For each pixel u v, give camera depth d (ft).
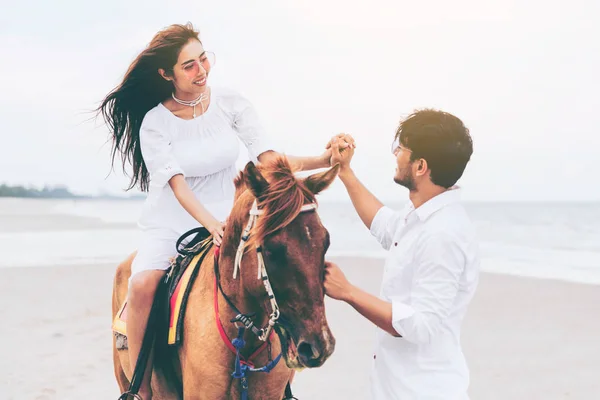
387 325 7.54
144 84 10.58
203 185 10.50
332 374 19.79
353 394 17.85
